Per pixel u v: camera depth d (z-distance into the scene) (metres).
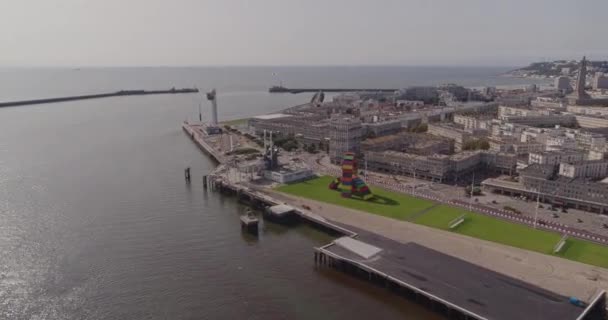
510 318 163.88
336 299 188.88
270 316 176.12
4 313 174.25
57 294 188.50
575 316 165.62
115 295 188.50
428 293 180.38
